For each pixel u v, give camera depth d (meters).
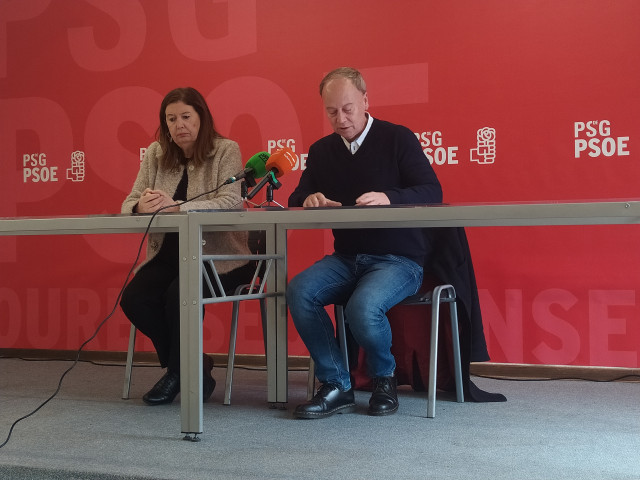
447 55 3.39
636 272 3.15
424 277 2.76
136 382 3.16
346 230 2.49
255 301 3.66
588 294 3.21
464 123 3.37
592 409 2.51
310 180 2.62
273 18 3.66
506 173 3.32
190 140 2.71
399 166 2.48
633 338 3.16
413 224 1.94
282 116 3.65
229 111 3.73
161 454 1.89
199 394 2.03
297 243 3.60
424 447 1.96
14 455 1.89
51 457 1.87
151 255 2.70
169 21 3.81
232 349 2.62
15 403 2.65
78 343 3.92
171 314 2.56
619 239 3.17
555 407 2.54
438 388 2.81
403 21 3.46
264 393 2.84
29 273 4.00
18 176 4.03
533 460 1.83
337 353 2.41
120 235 3.86
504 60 3.32
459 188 3.38
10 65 4.04
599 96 3.19
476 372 3.33
